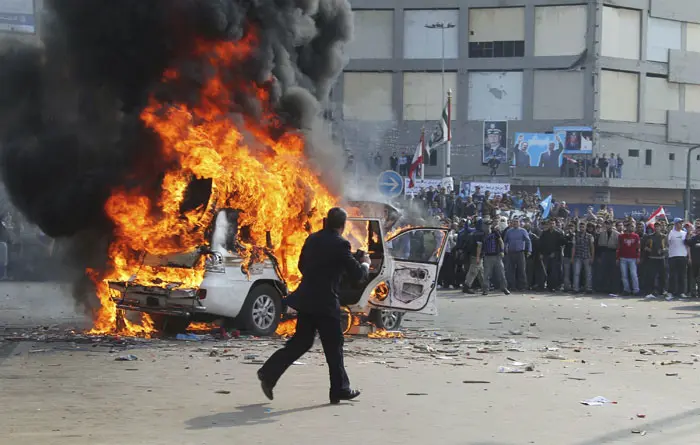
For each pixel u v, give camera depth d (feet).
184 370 32.01
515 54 200.13
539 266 84.58
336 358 26.07
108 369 32.09
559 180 187.52
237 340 41.22
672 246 77.82
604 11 199.41
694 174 211.20
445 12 200.95
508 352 38.88
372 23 202.28
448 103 142.61
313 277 26.12
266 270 43.37
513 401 26.89
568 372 33.04
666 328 50.78
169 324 43.91
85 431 22.03
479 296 77.66
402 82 201.77
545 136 195.72
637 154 204.74
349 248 26.13
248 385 29.01
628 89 204.95
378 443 21.15
